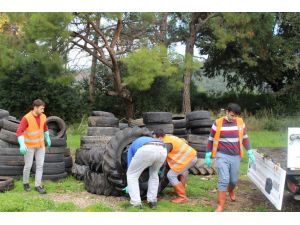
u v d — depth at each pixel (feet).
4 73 61.87
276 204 22.15
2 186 28.14
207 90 94.17
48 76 61.41
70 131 64.80
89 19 53.42
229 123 24.32
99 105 77.82
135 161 24.41
